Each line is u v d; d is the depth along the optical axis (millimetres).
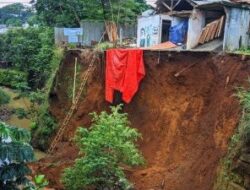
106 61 19266
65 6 34688
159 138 16734
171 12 22469
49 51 31219
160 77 17547
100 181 13086
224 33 17016
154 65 17766
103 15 31625
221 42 17812
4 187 6965
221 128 13547
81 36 30906
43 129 21891
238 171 10781
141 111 18078
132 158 13414
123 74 18266
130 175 15672
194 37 19094
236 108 13117
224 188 11273
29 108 27109
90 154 12922
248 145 10539
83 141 13562
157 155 16266
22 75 34281
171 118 16625
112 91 18891
